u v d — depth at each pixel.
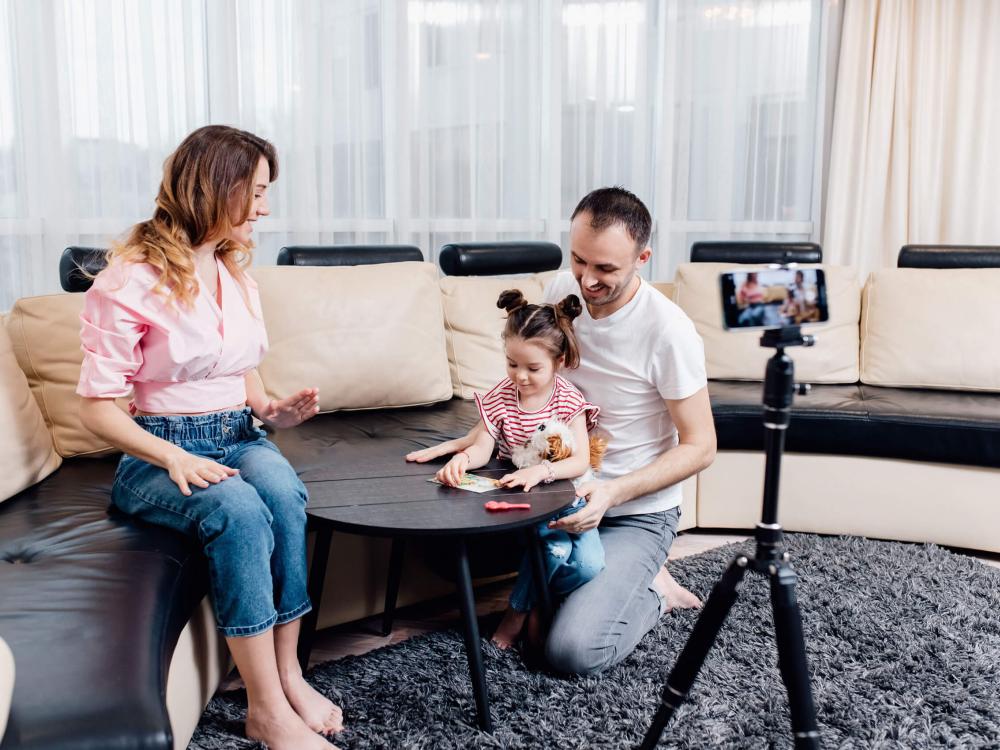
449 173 3.60
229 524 1.39
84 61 2.74
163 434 1.57
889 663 1.78
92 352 1.46
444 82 3.54
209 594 1.53
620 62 3.98
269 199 3.20
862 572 2.27
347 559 1.93
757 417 2.58
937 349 2.88
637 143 4.03
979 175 4.27
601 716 1.57
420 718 1.56
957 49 4.23
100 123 2.79
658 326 1.77
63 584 1.25
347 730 1.52
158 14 2.88
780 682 1.70
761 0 4.21
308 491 1.62
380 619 2.06
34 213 2.66
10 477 1.65
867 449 2.54
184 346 1.52
